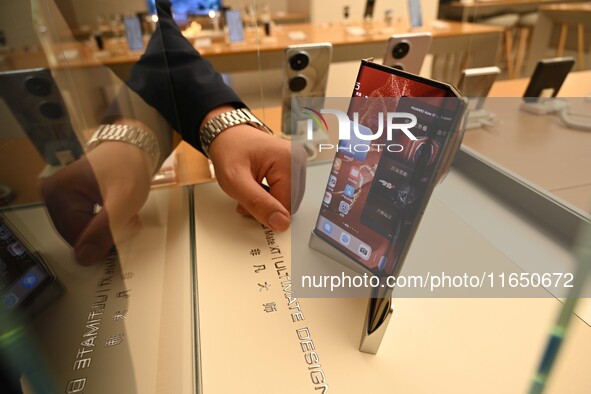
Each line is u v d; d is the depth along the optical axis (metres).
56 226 0.17
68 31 0.27
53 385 0.14
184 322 0.36
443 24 2.54
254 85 1.30
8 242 0.14
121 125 0.35
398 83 0.33
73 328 0.17
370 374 0.32
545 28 2.53
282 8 3.23
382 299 0.32
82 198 0.20
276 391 0.31
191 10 2.22
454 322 0.36
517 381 0.31
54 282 0.16
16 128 0.15
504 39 2.60
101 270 0.22
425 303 0.38
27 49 0.18
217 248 0.46
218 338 0.35
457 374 0.31
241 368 0.32
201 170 0.67
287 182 0.49
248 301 0.39
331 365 0.32
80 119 0.24
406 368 0.32
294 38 2.28
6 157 0.15
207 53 1.92
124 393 0.21
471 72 0.97
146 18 0.65
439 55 2.26
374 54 2.21
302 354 0.33
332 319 0.37
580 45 2.34
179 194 0.56
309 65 0.89
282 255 0.44
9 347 0.12
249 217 0.52
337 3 3.18
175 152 0.62
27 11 0.18
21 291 0.14
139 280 0.28
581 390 0.28
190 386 0.31
